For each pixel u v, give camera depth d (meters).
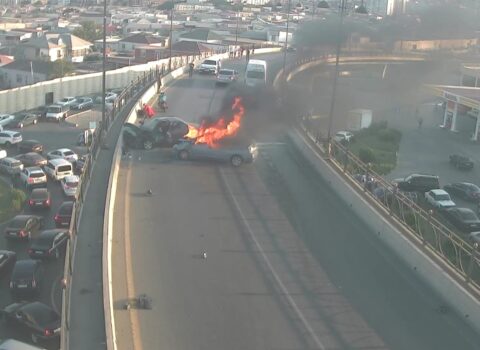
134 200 23.06
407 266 19.22
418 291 17.59
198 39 102.38
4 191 38.06
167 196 23.86
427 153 52.75
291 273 18.22
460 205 37.84
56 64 82.38
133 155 29.23
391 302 16.84
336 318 15.83
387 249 20.44
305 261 19.12
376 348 14.57
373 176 26.98
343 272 18.52
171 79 52.53
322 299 16.78
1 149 48.31
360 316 15.99
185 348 14.08
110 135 30.89
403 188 39.03
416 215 21.33
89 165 24.00
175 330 14.79
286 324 15.39
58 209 33.22
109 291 15.07
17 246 29.28
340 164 28.36
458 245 18.41
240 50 78.00
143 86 44.72
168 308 15.77
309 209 23.78
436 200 35.66
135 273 17.45
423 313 16.34
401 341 14.91
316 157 29.52
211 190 25.09
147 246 19.22
